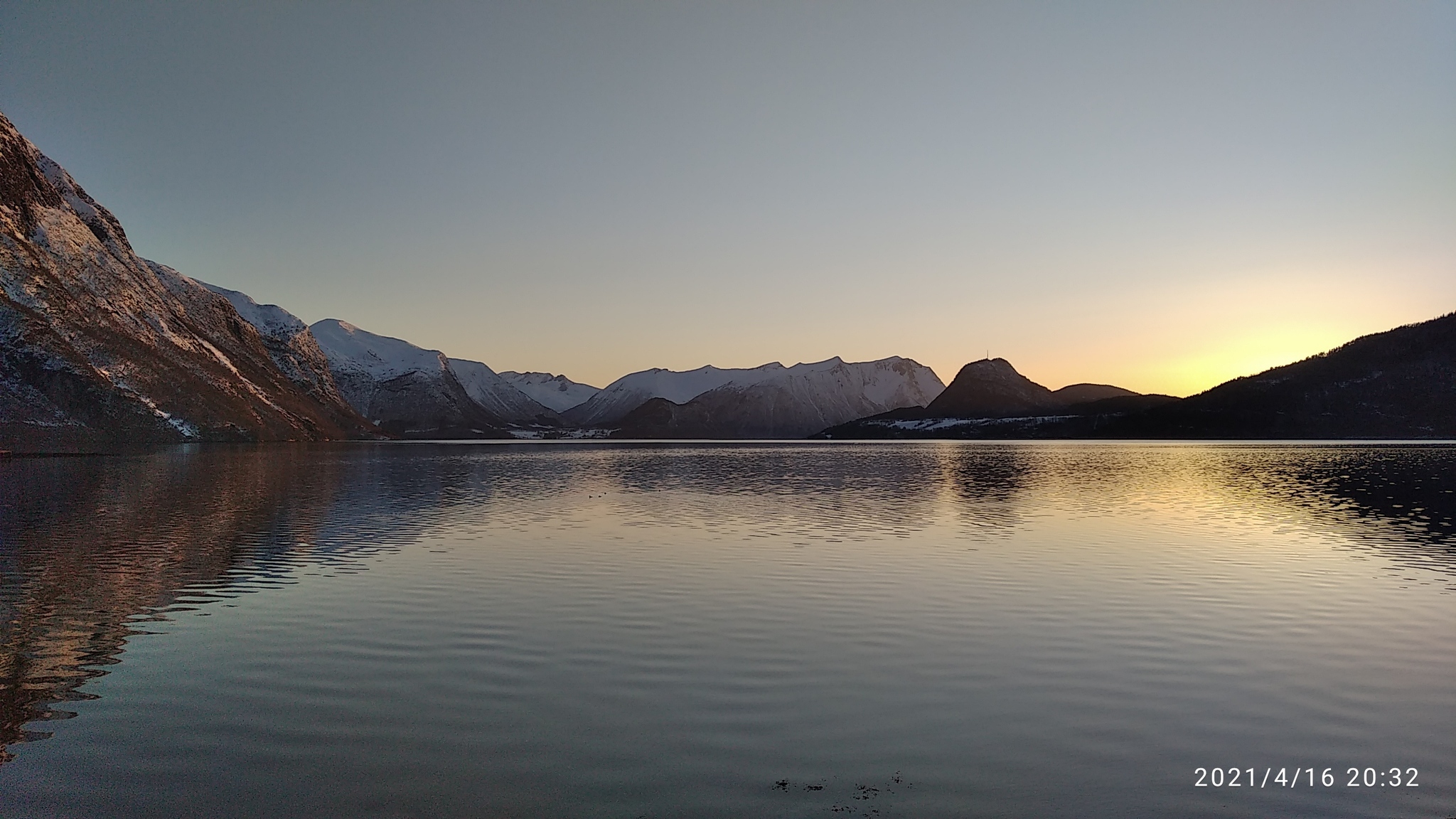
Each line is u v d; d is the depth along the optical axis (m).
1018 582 26.98
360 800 11.60
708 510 49.81
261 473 79.69
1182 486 69.75
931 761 13.03
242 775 12.38
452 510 49.16
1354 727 14.51
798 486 71.25
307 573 28.30
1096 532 39.69
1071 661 18.20
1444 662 18.20
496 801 11.59
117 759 12.94
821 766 12.77
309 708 15.14
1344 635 20.45
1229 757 13.23
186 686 16.31
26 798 11.66
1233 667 17.84
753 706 15.38
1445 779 12.52
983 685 16.61
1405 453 136.88
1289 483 72.19
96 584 26.30
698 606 23.47
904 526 41.97
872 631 20.64
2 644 19.30
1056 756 13.25
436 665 17.72
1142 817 11.30
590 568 29.47
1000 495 61.12
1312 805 11.70
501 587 25.98
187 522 41.94
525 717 14.76
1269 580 27.44
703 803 11.53
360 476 79.81
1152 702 15.70
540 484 72.69
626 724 14.41
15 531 38.06
